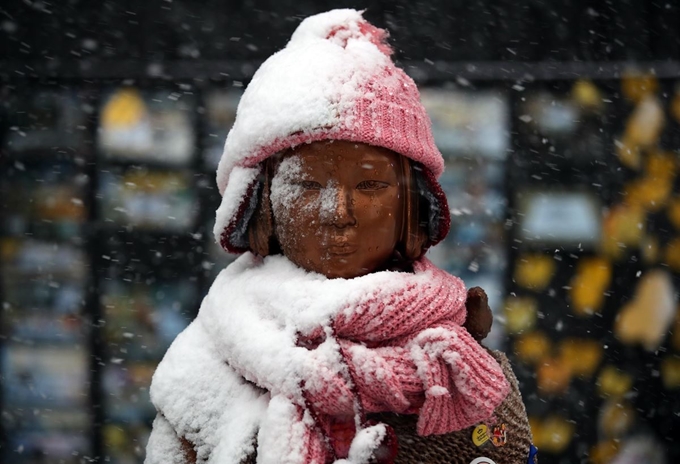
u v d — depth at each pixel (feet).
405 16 18.15
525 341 18.45
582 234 18.45
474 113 18.17
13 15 18.04
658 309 18.62
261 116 6.27
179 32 18.22
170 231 18.53
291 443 5.73
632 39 18.43
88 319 18.54
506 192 18.21
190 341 6.77
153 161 18.40
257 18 18.28
